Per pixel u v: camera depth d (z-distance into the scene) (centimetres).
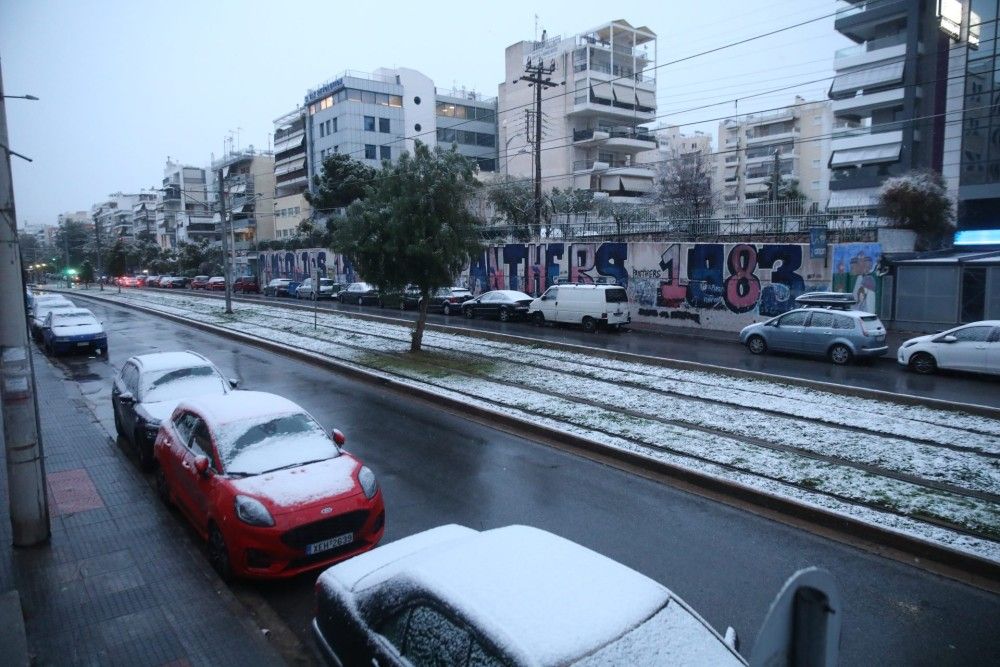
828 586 264
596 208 4538
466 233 2002
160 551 710
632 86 6406
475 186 2062
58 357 2205
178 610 589
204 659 515
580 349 2017
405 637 372
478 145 7775
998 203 3750
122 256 8069
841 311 1841
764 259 2492
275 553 632
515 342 2242
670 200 5203
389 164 2002
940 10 4134
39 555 697
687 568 678
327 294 4528
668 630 331
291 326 2847
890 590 632
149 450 966
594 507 842
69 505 848
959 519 755
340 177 5838
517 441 1139
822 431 1112
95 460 1041
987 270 2191
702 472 917
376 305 3884
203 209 10450
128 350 2356
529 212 4372
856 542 735
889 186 3016
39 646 531
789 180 6438
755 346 2008
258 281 5869
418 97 7288
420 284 1989
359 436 1171
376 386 1630
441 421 1277
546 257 3334
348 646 424
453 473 973
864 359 1866
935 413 1234
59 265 12019
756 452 1002
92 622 568
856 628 568
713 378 1583
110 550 712
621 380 1570
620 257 2966
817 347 1859
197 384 1077
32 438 708
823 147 7162
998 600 613
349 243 1984
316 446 762
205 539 712
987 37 3747
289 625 591
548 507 842
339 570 487
